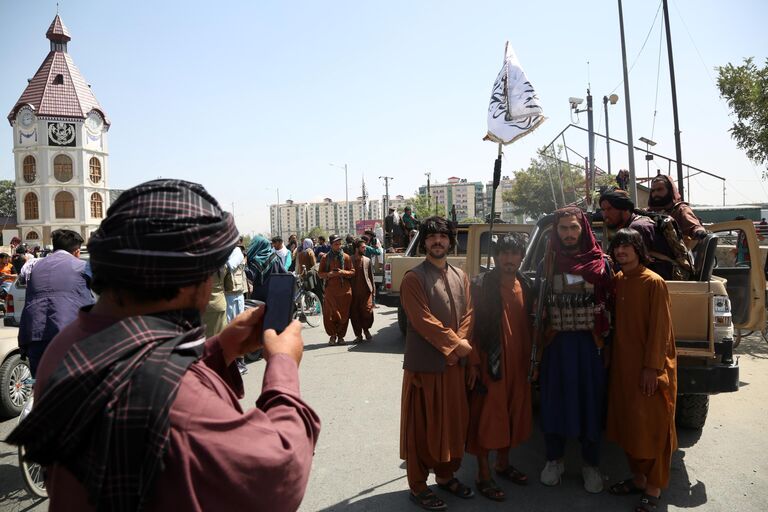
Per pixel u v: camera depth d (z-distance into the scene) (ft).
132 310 3.11
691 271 13.12
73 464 2.73
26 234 163.32
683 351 11.53
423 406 10.60
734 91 39.70
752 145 39.68
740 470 11.99
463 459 13.34
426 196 184.85
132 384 2.71
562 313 10.89
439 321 10.43
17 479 12.78
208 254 3.11
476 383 10.97
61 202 164.76
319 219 498.28
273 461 2.95
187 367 2.94
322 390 19.03
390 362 22.91
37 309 12.66
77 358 2.77
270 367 3.50
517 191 143.33
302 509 10.90
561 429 10.95
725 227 15.90
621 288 10.66
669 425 10.20
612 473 12.35
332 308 26.84
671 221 13.15
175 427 2.74
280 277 3.92
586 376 10.81
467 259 20.44
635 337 10.39
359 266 27.35
